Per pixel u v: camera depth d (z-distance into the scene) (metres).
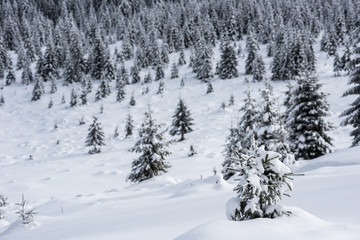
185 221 5.86
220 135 45.16
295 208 3.81
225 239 2.83
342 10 110.12
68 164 38.28
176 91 74.88
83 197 15.22
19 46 99.75
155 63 92.06
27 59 92.00
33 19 136.25
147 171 18.84
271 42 91.00
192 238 2.93
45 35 125.25
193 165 31.41
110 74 85.81
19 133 57.84
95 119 44.56
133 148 19.05
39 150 47.19
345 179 7.28
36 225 10.46
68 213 12.12
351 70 18.34
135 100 71.56
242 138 19.48
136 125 56.25
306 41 78.31
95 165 36.88
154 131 19.06
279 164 3.76
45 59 88.88
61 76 91.31
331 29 86.69
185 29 109.06
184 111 46.16
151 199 11.58
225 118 54.06
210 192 10.40
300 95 18.56
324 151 18.20
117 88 79.81
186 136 46.94
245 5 120.00
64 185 29.17
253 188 3.45
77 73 88.44
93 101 73.50
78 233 6.86
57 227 8.84
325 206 5.08
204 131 48.22
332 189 6.34
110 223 7.41
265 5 130.38
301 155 18.50
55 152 45.31
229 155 19.48
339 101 51.91
